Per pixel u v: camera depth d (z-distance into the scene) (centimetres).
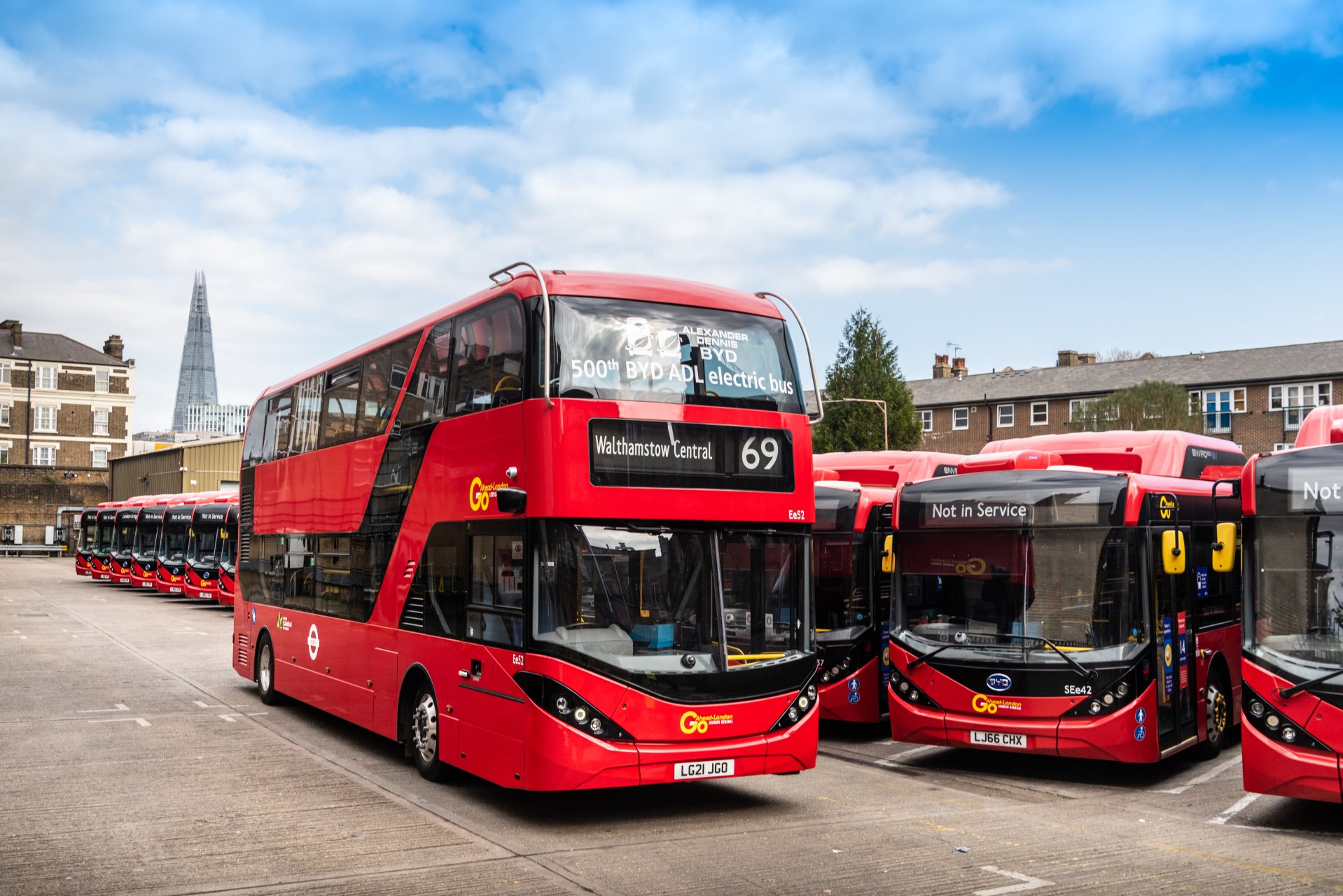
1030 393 6322
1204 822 934
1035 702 1089
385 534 1169
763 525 951
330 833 855
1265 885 736
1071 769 1195
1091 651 1080
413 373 1132
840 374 5572
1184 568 1141
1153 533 1109
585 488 874
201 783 1042
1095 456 1428
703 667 896
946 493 1187
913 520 1200
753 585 937
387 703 1137
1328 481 903
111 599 3906
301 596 1435
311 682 1374
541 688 852
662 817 927
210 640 2534
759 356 981
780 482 965
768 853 809
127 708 1520
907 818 933
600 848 817
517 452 898
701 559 916
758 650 930
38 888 706
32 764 1133
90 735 1307
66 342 8962
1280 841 862
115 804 954
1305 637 889
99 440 8862
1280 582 911
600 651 864
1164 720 1089
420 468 1091
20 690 1692
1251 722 904
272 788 1022
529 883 723
